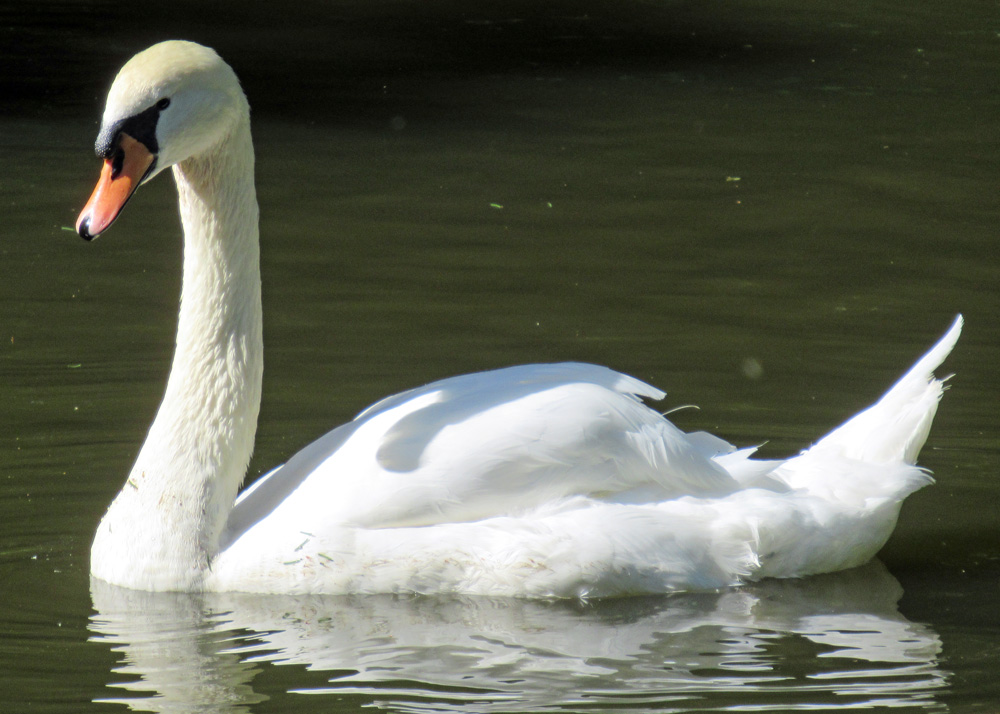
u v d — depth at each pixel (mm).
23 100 25281
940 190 20234
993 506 11102
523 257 17234
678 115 24859
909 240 17984
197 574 9469
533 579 9242
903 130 23688
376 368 13695
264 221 18641
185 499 9531
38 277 16250
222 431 9617
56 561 9953
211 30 31547
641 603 9258
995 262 17109
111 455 11797
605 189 20328
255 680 8109
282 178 20844
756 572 9570
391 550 9289
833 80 27406
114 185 9055
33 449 11852
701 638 8719
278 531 9438
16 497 10977
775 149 22531
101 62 28266
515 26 32469
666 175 21078
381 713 7664
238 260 9656
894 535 10570
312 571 9344
